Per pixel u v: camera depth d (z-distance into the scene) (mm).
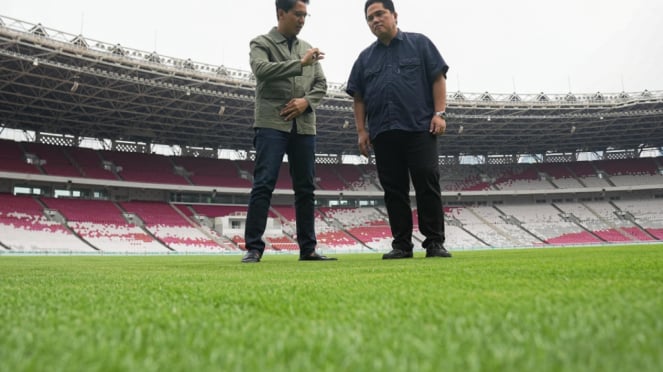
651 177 42906
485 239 38750
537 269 2119
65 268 4270
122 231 32125
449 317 895
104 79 26516
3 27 22047
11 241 27547
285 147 5469
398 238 5117
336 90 32188
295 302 1226
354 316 965
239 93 30000
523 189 43344
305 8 5531
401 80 4930
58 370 562
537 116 35781
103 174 35031
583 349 610
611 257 3195
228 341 734
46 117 31625
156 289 1709
